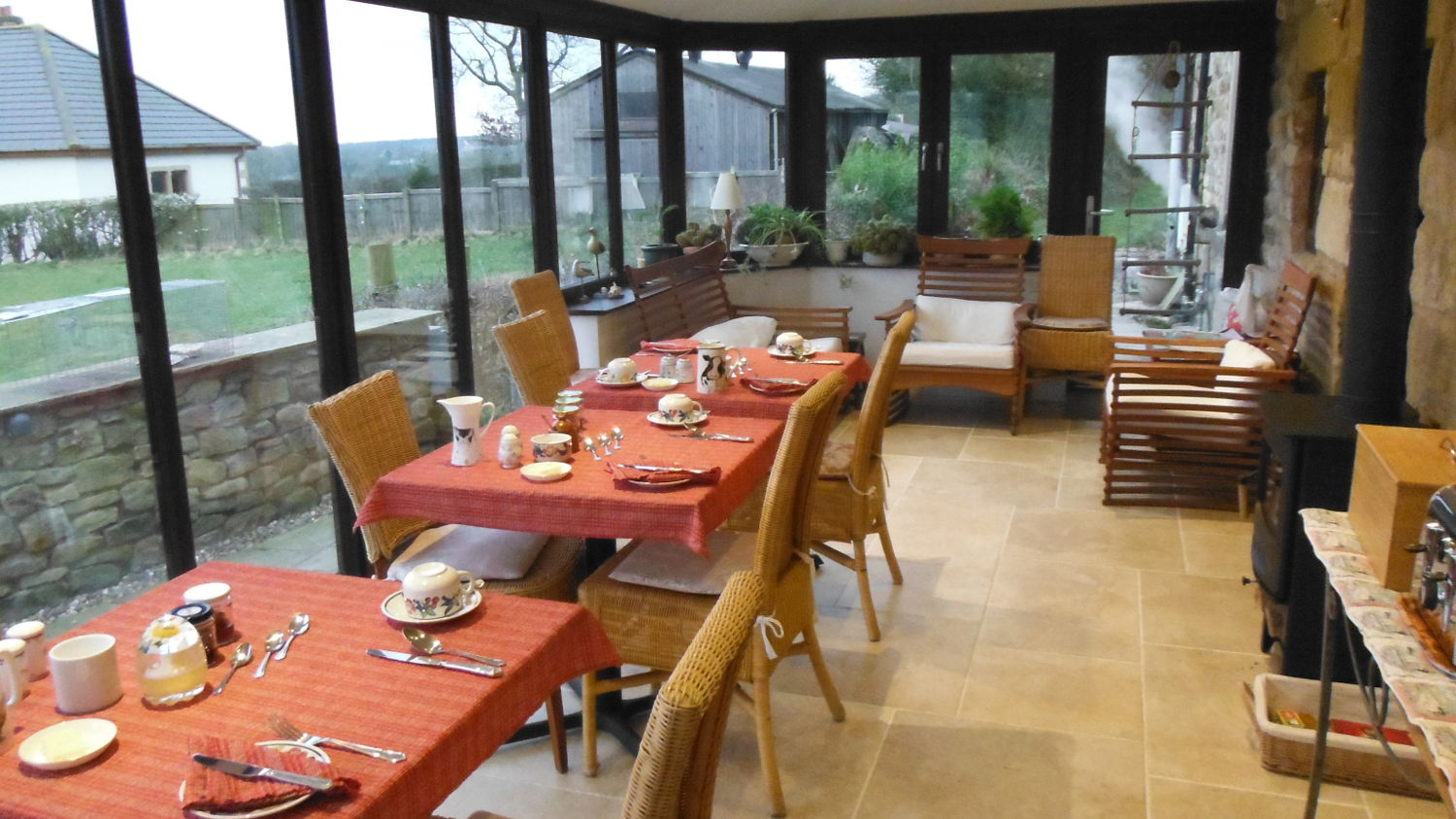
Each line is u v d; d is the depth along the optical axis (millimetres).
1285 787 2656
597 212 5852
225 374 3359
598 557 3018
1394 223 3086
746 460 2824
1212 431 4508
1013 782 2699
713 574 2693
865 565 3457
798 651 2893
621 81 5973
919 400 6727
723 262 6562
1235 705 3039
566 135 5457
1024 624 3572
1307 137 5148
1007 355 5711
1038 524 4496
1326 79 4691
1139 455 4637
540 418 3309
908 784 2699
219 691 1706
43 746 1526
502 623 1931
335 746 1542
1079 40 6332
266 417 3535
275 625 1935
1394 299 3133
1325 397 3371
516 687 1769
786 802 2635
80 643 1686
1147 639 3447
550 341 3922
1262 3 5992
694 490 2566
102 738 1548
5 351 2641
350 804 1420
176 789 1454
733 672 1446
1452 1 3061
